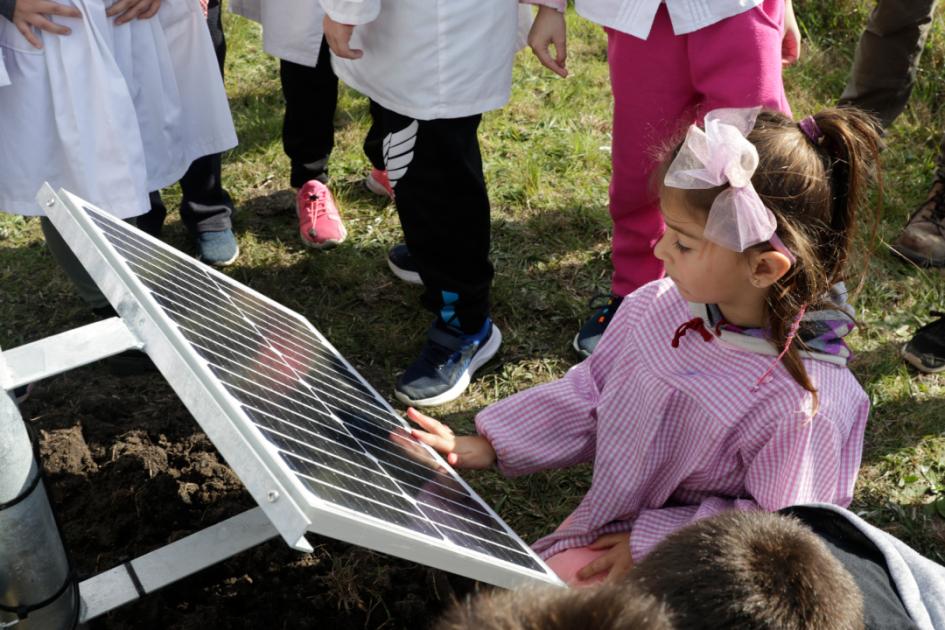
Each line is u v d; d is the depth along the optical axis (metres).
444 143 2.69
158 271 1.69
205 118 3.05
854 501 2.72
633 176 2.90
